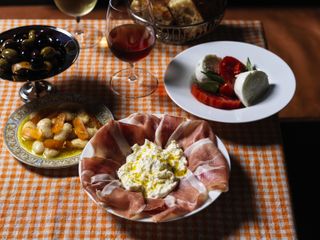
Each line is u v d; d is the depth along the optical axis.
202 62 1.19
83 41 1.38
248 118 1.08
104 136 1.00
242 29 1.45
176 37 1.34
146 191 0.92
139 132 1.03
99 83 1.24
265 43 1.41
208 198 0.90
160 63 1.31
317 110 1.82
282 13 2.22
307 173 1.59
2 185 1.00
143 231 0.92
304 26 2.16
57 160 1.01
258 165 1.05
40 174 1.01
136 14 1.32
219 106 1.14
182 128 1.02
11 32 1.20
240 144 1.09
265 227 0.93
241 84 1.12
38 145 1.03
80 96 1.16
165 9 1.35
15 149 1.03
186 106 1.11
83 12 1.27
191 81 1.21
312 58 2.00
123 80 1.25
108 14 1.12
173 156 0.98
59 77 1.25
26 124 1.07
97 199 0.89
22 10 2.14
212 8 1.43
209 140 0.98
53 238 0.91
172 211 0.86
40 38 1.14
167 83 1.18
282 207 0.96
